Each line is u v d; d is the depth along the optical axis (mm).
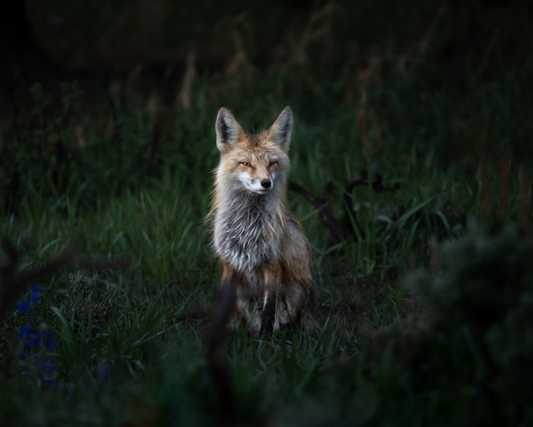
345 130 16016
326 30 21359
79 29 24812
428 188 11422
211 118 16688
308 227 11773
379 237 10562
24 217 12172
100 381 5504
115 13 25422
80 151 14367
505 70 18078
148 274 9977
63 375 5805
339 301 9203
